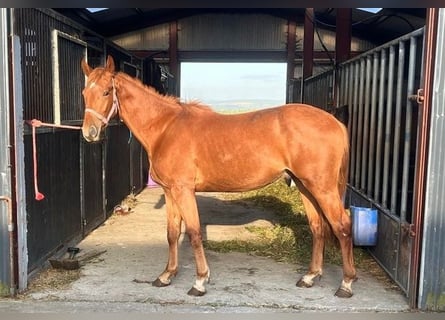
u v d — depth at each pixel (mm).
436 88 2807
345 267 3178
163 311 2971
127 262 3977
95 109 3191
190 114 3305
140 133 3375
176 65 13719
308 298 3182
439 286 2977
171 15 13422
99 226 5297
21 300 3137
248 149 3084
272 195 7105
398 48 3777
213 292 3287
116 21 12875
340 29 6359
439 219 2916
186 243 4590
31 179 3455
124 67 6508
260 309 3006
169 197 3406
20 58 3133
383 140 3965
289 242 4508
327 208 3053
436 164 2865
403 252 3262
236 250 4305
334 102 5652
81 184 4660
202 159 3164
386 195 3797
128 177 6891
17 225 3178
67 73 4254
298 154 3006
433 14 2795
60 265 3729
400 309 3018
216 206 6449
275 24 13555
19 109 3121
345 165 3104
